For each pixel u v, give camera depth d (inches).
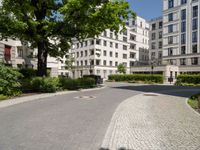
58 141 222.1
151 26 2940.5
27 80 703.1
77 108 424.2
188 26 2165.4
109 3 778.8
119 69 2431.1
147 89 983.6
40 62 802.2
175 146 208.8
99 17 773.9
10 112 374.9
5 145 209.9
